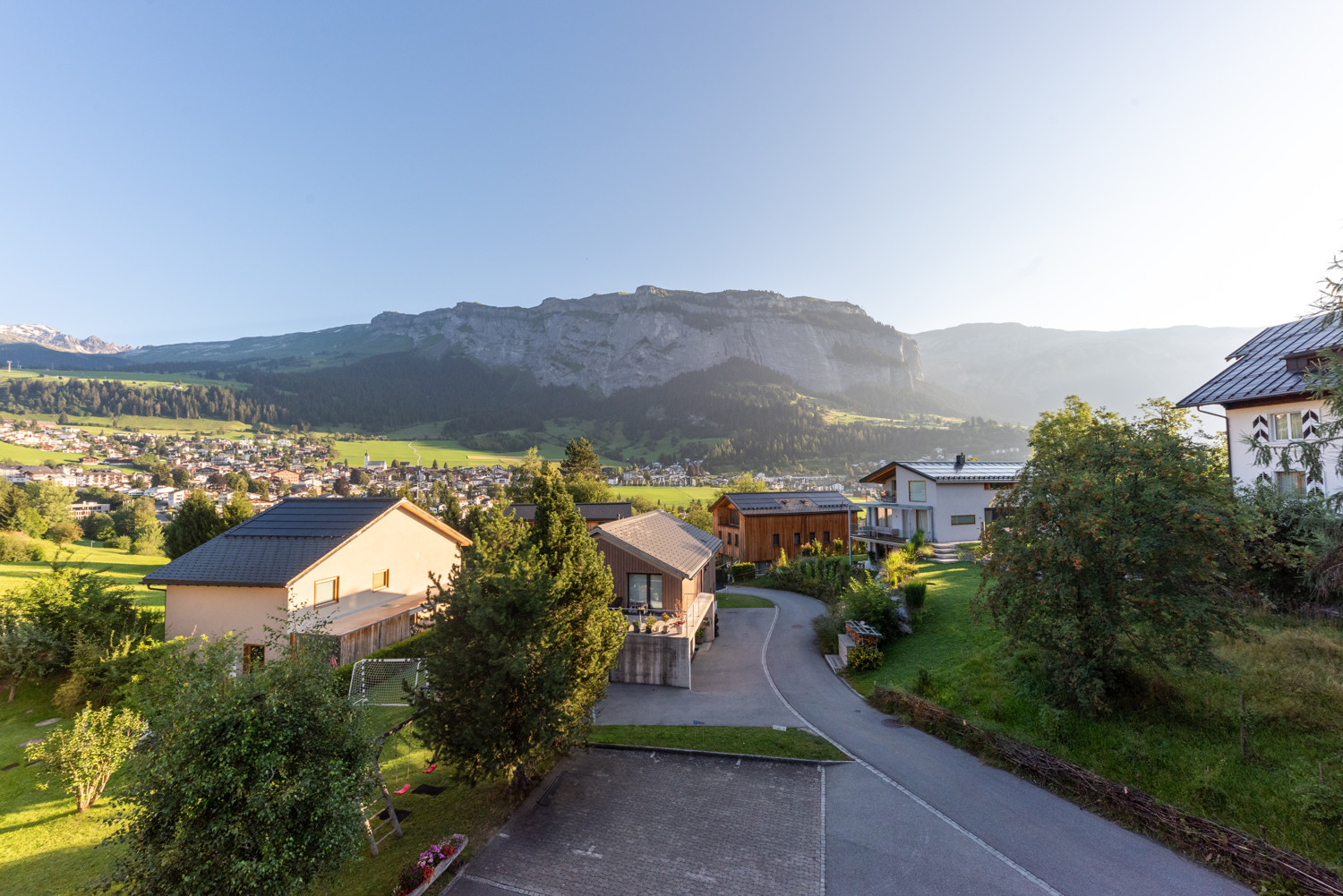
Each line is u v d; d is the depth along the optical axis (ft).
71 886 34.86
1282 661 48.06
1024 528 49.78
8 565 138.62
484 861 37.14
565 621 44.32
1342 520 44.60
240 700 27.27
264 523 87.86
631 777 47.78
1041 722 49.21
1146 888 32.76
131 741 44.60
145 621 75.77
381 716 60.70
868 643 73.82
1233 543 42.11
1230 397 87.40
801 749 51.83
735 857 37.17
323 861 27.91
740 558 174.70
